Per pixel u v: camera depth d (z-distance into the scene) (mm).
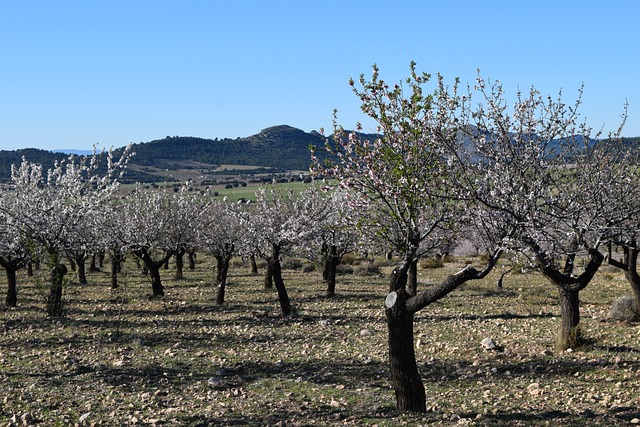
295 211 28703
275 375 16297
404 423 11320
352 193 12180
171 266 65312
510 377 15359
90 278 48594
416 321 24844
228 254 32000
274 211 28141
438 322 24422
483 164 11656
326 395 14055
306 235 27844
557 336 19719
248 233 28875
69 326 24078
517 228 11719
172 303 31766
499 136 11453
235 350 19656
